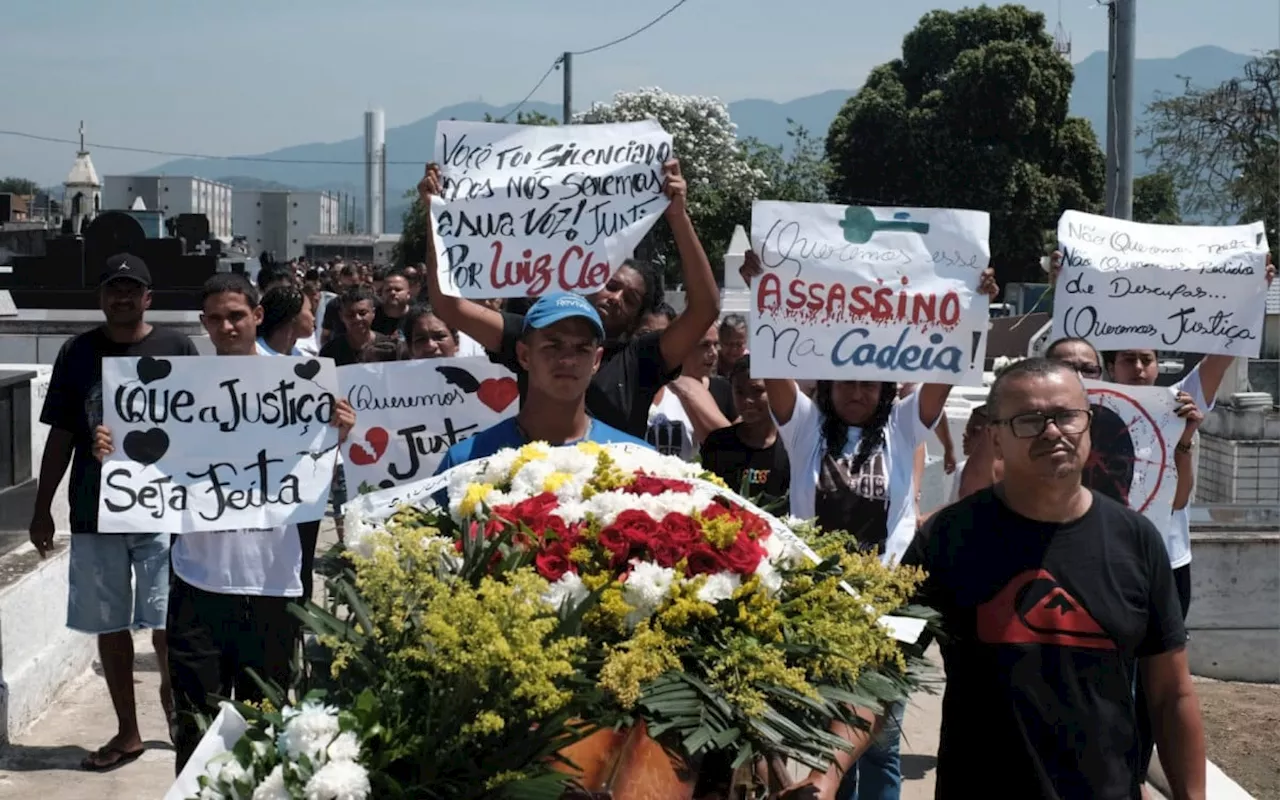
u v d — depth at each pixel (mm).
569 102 40438
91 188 49688
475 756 3066
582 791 3105
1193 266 6453
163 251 19609
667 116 41562
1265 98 37906
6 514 7930
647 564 3406
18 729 7141
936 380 5473
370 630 3283
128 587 6660
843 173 55281
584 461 3834
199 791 3057
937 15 56125
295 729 3027
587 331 4363
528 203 5812
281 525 5496
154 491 5461
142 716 7496
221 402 5512
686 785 3268
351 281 22625
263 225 98750
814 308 5551
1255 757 7000
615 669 3143
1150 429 5746
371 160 138250
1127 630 3660
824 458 5348
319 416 5570
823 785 3598
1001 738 3635
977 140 54156
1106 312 6539
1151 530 3777
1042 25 55781
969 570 3750
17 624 7270
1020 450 3699
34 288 19203
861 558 3863
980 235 5578
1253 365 18703
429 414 7000
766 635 3471
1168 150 38438
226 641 5730
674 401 6820
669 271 39125
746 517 3711
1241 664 8750
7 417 7953
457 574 3305
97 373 6555
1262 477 15086
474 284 5770
